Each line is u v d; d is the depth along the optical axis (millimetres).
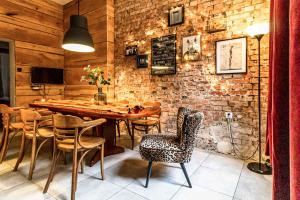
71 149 1754
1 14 3854
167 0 3393
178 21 3232
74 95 4742
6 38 3934
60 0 4723
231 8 2748
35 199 1693
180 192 1830
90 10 4363
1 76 4645
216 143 2920
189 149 1872
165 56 3426
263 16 2514
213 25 2900
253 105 2604
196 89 3105
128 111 2162
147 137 2186
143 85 3773
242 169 2324
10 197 1719
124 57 4047
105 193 1806
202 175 2168
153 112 2289
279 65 493
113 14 4191
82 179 2066
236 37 2707
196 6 3066
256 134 2592
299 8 369
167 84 3441
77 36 2891
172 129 3400
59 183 1972
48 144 3242
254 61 2580
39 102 3266
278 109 498
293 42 381
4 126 2621
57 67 4883
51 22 4746
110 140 2820
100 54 4195
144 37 3719
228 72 2775
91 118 2654
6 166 2355
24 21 4227
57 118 1743
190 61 3150
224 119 2842
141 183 1992
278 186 498
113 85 4207
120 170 2291
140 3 3756
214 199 1722
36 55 4457
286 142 481
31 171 2049
